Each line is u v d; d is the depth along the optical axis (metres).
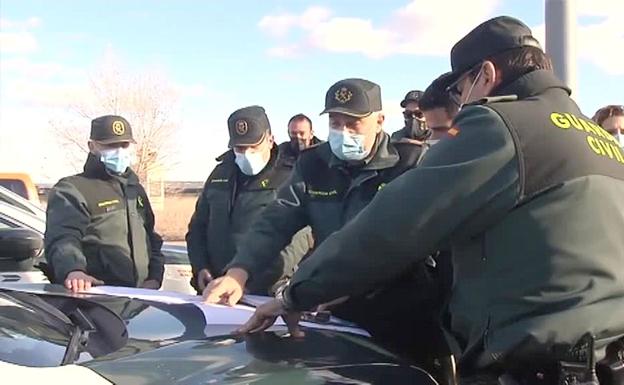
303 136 6.08
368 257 1.92
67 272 3.47
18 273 3.60
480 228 1.89
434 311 2.38
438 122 2.52
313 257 2.03
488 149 1.84
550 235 1.82
